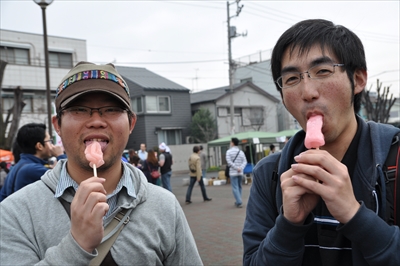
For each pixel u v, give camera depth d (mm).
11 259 1457
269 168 1748
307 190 1254
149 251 1655
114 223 1657
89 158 1489
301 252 1357
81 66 1714
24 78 23453
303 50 1433
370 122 1620
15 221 1552
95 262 1553
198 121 28406
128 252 1616
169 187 12172
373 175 1399
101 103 1659
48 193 1652
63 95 1651
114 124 1676
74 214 1316
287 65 1487
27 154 3668
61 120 1668
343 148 1550
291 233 1302
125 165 1913
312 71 1415
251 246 1634
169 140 28547
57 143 7902
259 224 1676
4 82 22672
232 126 23406
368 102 19219
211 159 27453
